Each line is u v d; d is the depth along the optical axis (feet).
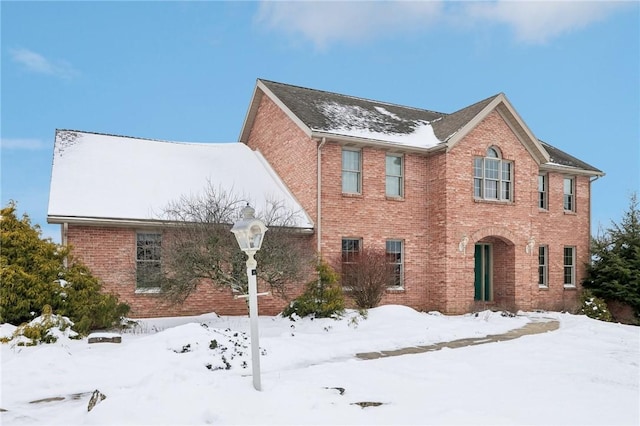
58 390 28.02
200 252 46.26
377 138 65.77
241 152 77.30
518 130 73.15
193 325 38.04
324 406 22.76
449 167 66.90
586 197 86.02
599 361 35.47
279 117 72.13
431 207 69.05
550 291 79.71
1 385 28.48
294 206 64.90
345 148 65.16
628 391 27.04
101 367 31.83
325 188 62.59
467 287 67.21
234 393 23.07
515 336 47.73
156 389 22.62
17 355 33.78
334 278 54.44
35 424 22.21
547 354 37.88
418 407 23.52
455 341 44.80
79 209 52.16
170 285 48.55
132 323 47.16
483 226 69.31
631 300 76.79
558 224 81.92
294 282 52.60
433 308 67.62
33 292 40.09
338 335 44.83
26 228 43.62
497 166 71.97
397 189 68.80
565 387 27.81
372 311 55.77
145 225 54.13
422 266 68.69
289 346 37.52
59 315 39.88
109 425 20.10
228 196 60.39
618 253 80.69
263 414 21.56
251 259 25.44
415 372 31.68
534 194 74.90
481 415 22.15
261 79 75.61
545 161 76.64
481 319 58.54
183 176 64.64
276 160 72.74
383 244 66.18
